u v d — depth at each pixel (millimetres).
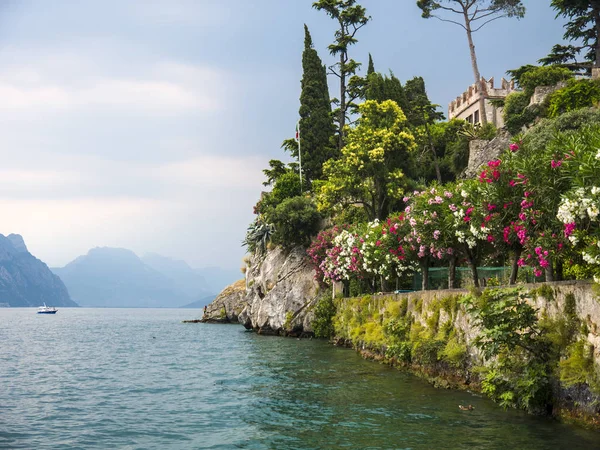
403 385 22453
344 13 80438
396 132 55969
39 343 60406
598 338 13391
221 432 16047
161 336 69438
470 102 73188
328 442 14234
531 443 13008
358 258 40344
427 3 66312
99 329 97250
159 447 14602
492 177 19609
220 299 104000
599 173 13258
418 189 55312
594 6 55938
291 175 77375
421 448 13242
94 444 15055
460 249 26141
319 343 48906
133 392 24172
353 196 55781
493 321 16125
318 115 79938
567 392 14531
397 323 28297
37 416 19000
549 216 16516
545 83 52781
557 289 15305
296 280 61688
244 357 38094
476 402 18156
